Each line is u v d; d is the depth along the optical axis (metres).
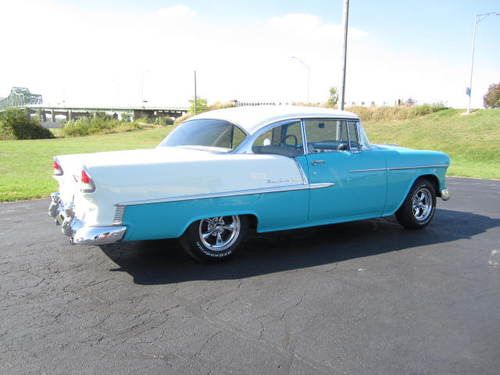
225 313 3.82
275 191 5.13
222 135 5.29
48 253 5.39
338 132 5.81
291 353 3.21
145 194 4.39
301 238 6.16
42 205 8.51
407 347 3.32
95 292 4.23
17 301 4.03
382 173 6.07
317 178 5.45
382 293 4.30
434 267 5.07
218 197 4.77
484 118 31.77
